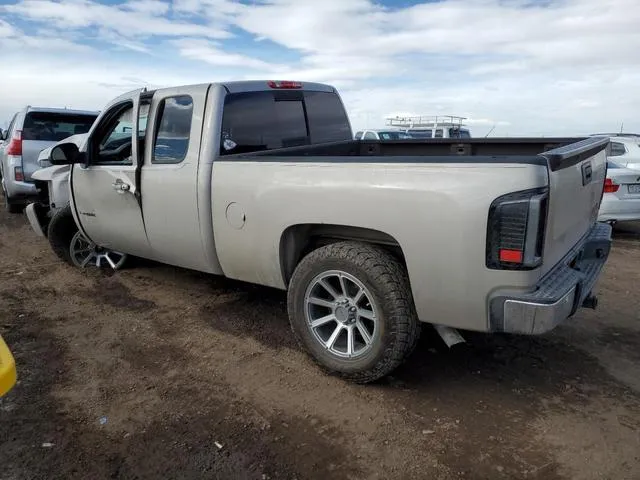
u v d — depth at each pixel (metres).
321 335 3.59
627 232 8.57
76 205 5.38
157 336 4.24
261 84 4.50
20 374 3.62
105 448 2.85
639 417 3.14
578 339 4.22
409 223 3.00
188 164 4.08
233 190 3.80
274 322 4.52
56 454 2.79
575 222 3.44
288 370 3.69
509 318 2.83
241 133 4.27
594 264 3.80
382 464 2.73
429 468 2.70
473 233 2.81
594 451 2.82
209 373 3.65
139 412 3.19
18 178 8.70
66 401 3.30
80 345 4.08
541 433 2.98
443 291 2.98
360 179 3.17
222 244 3.99
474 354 3.94
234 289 5.30
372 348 3.26
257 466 2.71
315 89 5.18
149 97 4.40
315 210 3.37
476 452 2.82
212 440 2.92
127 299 5.05
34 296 5.15
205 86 4.11
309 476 2.64
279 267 3.71
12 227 8.47
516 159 2.73
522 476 2.64
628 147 9.64
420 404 3.27
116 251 5.49
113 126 4.87
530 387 3.48
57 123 9.03
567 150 3.06
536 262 2.76
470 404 3.28
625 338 4.25
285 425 3.05
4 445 2.86
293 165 3.48
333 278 3.48
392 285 3.14
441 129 17.50
